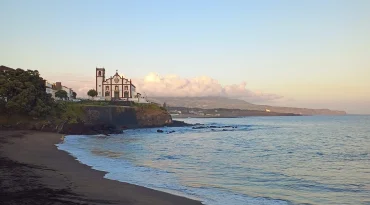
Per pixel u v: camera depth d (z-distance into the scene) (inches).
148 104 6058.1
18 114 2878.9
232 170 1152.8
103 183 847.7
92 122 4146.2
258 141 2662.4
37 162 1133.1
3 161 1086.4
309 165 1299.2
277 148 2047.2
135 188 812.6
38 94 3144.7
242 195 774.5
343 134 3513.8
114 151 1728.6
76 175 941.8
